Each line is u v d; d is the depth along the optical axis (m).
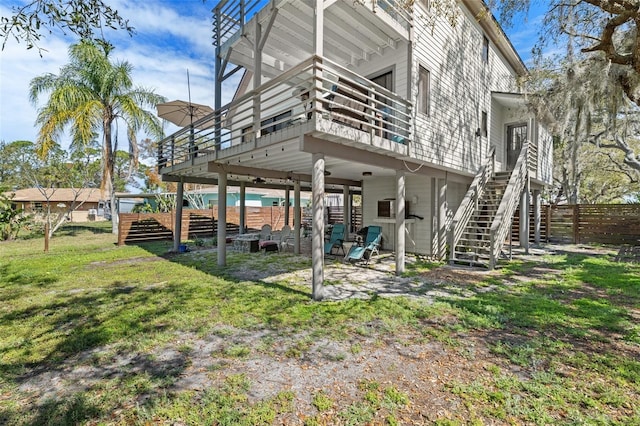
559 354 3.71
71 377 3.37
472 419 2.63
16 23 3.86
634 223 12.98
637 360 3.56
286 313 5.18
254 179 13.65
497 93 12.02
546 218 14.62
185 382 3.24
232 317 5.02
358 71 9.32
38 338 4.31
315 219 5.95
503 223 9.11
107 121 17.47
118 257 10.79
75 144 16.83
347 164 8.82
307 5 6.63
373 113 7.91
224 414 2.72
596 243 13.73
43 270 8.67
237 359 3.71
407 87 7.87
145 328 4.61
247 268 8.88
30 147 32.41
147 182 34.56
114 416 2.73
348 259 10.09
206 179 12.94
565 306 5.38
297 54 9.09
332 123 5.72
